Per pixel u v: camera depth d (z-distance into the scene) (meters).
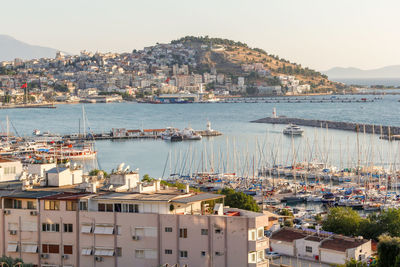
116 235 89.88
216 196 94.19
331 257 129.50
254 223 85.31
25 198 93.50
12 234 93.50
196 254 87.00
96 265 90.38
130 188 98.81
